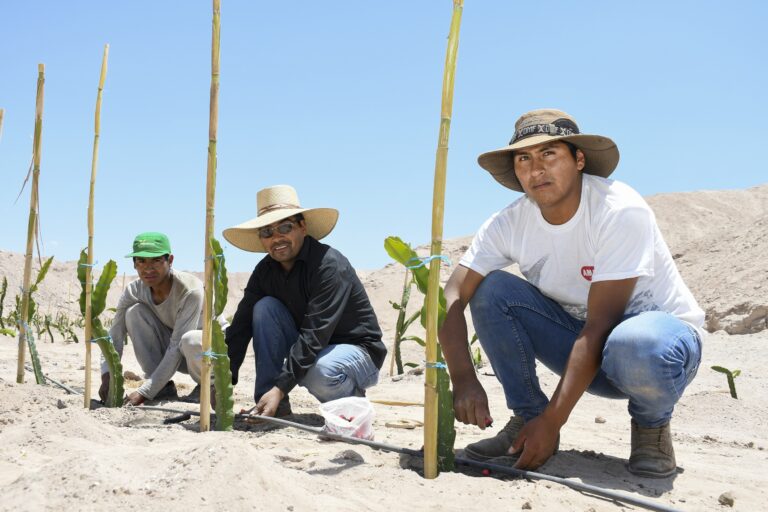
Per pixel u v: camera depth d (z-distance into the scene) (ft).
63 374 18.76
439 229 7.47
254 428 11.12
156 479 6.32
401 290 64.59
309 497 6.50
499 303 9.34
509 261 9.75
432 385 7.82
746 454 11.56
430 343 7.78
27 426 9.12
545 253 9.15
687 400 16.97
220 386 10.23
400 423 12.39
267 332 11.88
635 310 8.81
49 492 6.08
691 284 44.75
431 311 7.68
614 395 9.43
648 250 8.37
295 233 11.91
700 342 8.64
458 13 7.22
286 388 11.57
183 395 15.58
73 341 35.01
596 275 8.48
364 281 71.67
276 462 7.73
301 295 12.08
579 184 8.86
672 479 8.87
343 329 12.57
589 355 8.22
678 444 12.37
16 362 21.35
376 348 12.69
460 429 12.62
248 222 12.11
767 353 26.03
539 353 9.66
